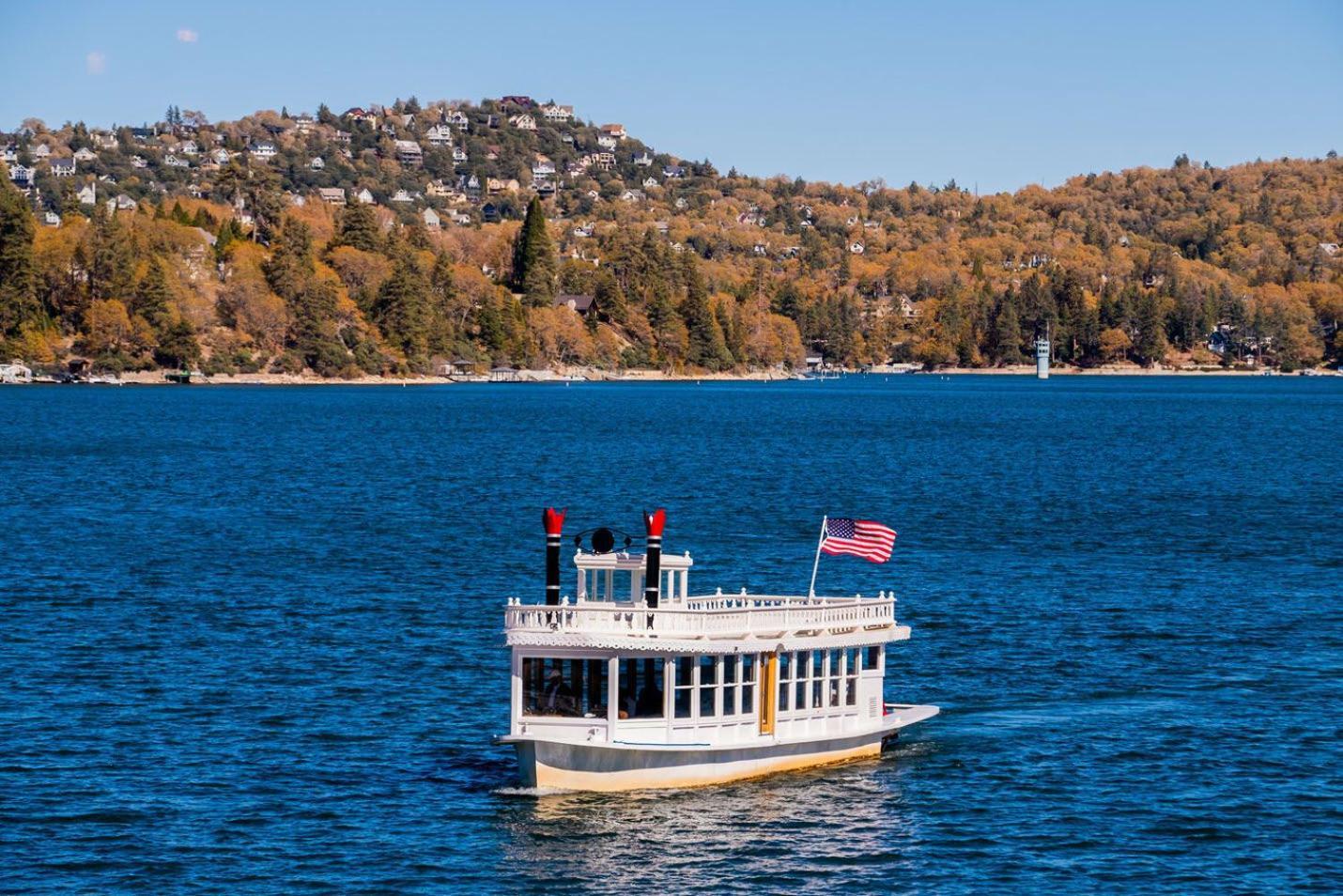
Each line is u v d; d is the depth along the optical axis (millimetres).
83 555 195125
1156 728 111938
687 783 96938
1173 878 85125
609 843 88562
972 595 166125
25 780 98750
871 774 100812
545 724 95250
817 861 86625
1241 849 89188
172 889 83062
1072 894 83188
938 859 87125
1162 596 165500
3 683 122438
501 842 88875
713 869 85500
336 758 104000
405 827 91062
